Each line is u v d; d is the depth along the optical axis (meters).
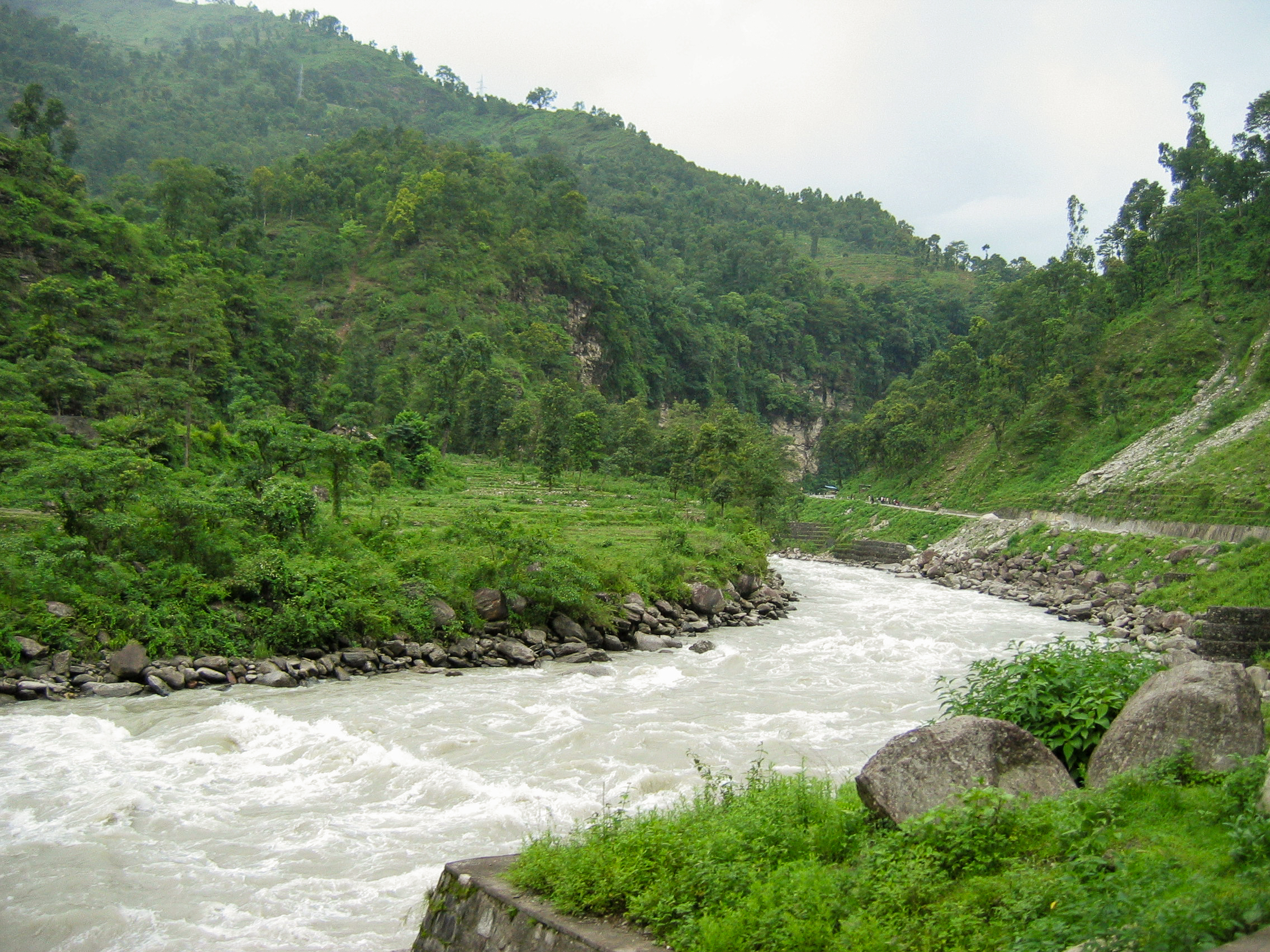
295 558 30.88
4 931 10.94
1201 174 117.38
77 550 26.55
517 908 8.30
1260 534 53.75
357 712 22.09
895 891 7.21
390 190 154.88
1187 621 40.56
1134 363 95.38
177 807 15.17
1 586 25.03
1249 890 5.93
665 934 7.55
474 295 140.00
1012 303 126.50
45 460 31.23
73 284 79.44
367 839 13.91
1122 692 10.59
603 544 46.69
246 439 39.06
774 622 43.47
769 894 7.43
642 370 164.62
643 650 34.03
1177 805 8.02
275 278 133.25
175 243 104.69
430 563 33.47
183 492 30.89
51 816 14.68
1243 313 92.75
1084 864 7.11
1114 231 122.38
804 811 9.83
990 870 7.70
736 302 194.50
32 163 89.69
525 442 96.12
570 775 17.12
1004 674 11.85
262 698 23.75
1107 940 5.75
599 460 97.81
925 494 105.56
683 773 17.09
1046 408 97.06
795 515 111.62
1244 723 9.05
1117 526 67.81
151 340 63.91
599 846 9.12
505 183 166.62
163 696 23.53
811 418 184.62
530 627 33.25
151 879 12.41
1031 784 9.13
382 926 11.15
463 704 23.36
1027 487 88.38
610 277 163.12
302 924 11.18
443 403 102.50
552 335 136.00
